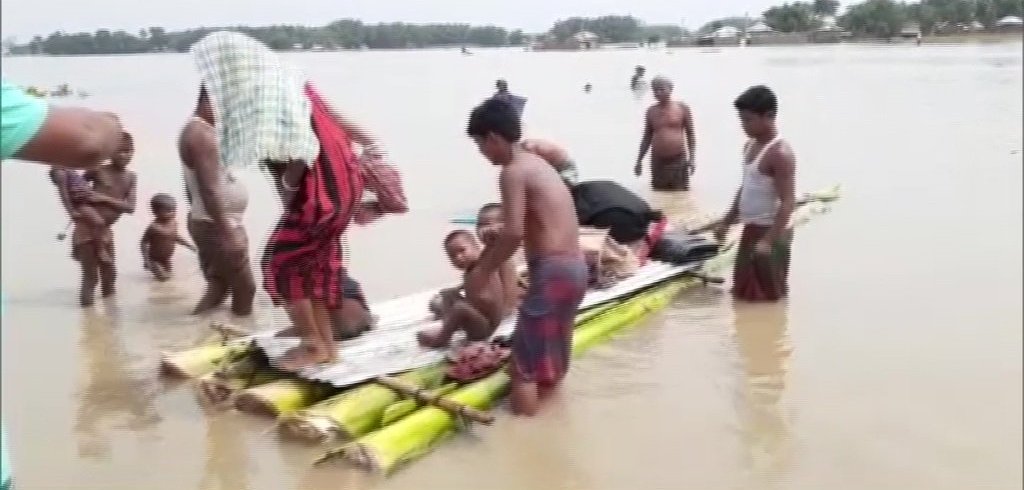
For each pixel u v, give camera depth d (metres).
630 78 34.84
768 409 5.31
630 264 7.55
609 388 5.69
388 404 5.17
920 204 10.64
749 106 7.15
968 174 12.53
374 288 7.88
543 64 49.00
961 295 7.30
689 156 12.23
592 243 7.30
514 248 5.29
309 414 5.00
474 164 14.16
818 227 9.71
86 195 7.49
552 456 4.83
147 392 5.73
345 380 5.34
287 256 5.28
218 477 4.64
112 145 2.30
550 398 5.56
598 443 4.96
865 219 9.98
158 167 13.88
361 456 4.69
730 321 6.93
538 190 5.21
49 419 5.32
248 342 5.83
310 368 5.50
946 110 19.55
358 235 9.77
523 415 5.30
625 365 6.06
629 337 6.62
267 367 5.66
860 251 8.68
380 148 5.74
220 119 5.07
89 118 2.23
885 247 8.77
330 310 5.68
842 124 18.02
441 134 17.92
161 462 4.80
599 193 8.10
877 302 7.18
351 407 5.07
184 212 10.95
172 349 6.51
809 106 20.98
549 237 5.23
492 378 5.54
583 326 6.59
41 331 6.91
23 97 2.09
